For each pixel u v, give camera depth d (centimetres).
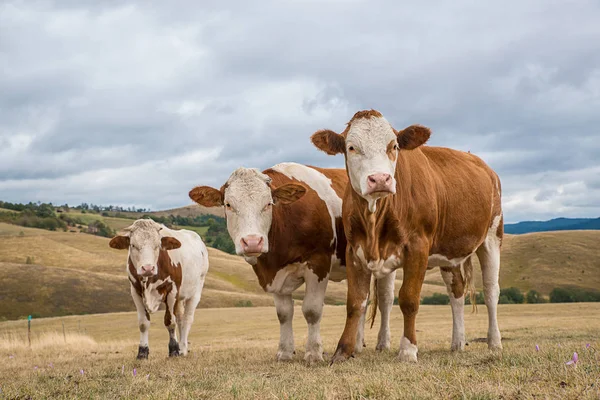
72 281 8756
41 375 898
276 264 924
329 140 802
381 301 1127
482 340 1370
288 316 970
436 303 8081
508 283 10612
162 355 1312
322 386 568
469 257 1069
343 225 895
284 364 886
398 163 818
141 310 1251
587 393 436
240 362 970
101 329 4122
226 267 12181
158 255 1233
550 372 546
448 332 2027
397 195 800
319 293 930
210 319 4406
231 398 558
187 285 1376
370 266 807
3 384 784
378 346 1125
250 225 860
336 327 2933
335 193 998
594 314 3403
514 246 12306
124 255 13100
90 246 13875
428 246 847
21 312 7838
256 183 881
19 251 12406
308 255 933
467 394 466
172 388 622
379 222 790
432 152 991
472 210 970
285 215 919
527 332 1719
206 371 840
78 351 1695
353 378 616
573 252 11444
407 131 787
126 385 714
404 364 725
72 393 681
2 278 8612
